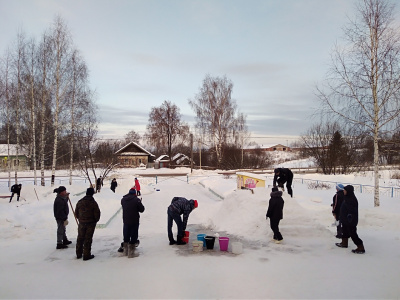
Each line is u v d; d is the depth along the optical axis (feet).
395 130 40.01
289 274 17.38
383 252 21.84
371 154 66.44
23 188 56.39
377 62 39.50
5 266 19.44
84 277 17.16
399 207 39.86
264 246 23.50
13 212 36.35
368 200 48.88
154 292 14.89
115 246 24.62
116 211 41.57
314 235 25.94
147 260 20.38
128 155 180.45
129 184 78.18
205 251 22.47
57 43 67.26
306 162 177.37
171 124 185.37
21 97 70.49
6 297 14.42
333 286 15.56
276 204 24.12
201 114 136.98
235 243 21.77
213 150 152.35
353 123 41.55
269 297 14.21
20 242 26.45
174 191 77.10
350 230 21.98
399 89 38.40
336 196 25.93
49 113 69.67
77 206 21.29
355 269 18.22
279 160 214.28
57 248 23.90
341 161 96.89
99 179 68.39
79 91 71.41
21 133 74.02
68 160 105.09
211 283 16.03
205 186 82.48
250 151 178.19
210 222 31.40
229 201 31.89
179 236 24.56
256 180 53.57
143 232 31.09
